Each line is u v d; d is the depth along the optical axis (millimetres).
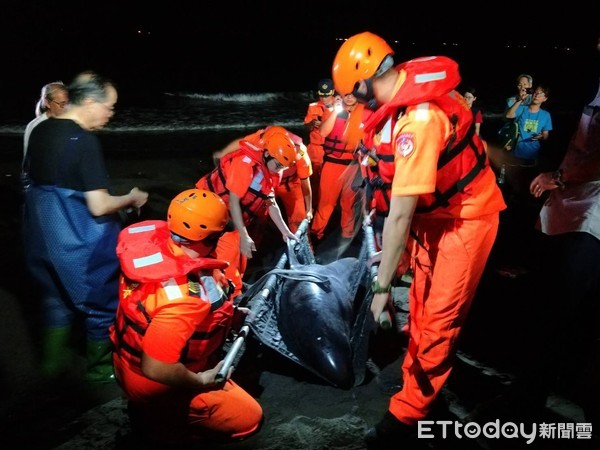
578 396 2781
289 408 2949
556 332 2863
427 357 2551
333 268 3719
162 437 2615
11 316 3727
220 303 2422
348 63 2227
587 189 2691
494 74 28016
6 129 9984
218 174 3758
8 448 2598
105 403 2941
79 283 2896
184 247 2326
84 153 2744
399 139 2137
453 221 2453
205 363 2572
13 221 5363
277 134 3672
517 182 7094
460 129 2289
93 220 2865
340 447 2641
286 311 3273
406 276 4543
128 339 2326
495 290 4352
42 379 3121
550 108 17266
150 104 14680
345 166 4949
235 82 21125
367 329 3258
